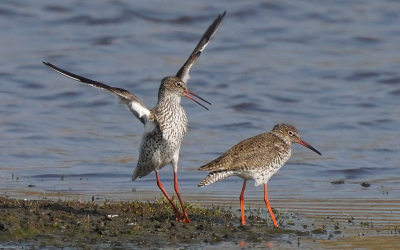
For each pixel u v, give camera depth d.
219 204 11.92
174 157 10.42
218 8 31.19
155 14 30.50
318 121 20.11
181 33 28.77
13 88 22.45
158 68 25.06
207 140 18.08
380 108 21.27
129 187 13.49
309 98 22.41
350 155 16.83
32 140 17.48
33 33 28.08
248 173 10.31
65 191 12.80
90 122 19.62
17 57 25.22
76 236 8.91
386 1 32.66
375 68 25.03
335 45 28.06
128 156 16.52
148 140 10.16
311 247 8.99
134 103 9.72
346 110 21.16
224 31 29.31
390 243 9.23
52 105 21.08
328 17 30.75
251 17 30.62
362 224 10.40
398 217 10.95
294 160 16.41
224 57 26.70
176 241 9.01
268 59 26.44
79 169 15.07
